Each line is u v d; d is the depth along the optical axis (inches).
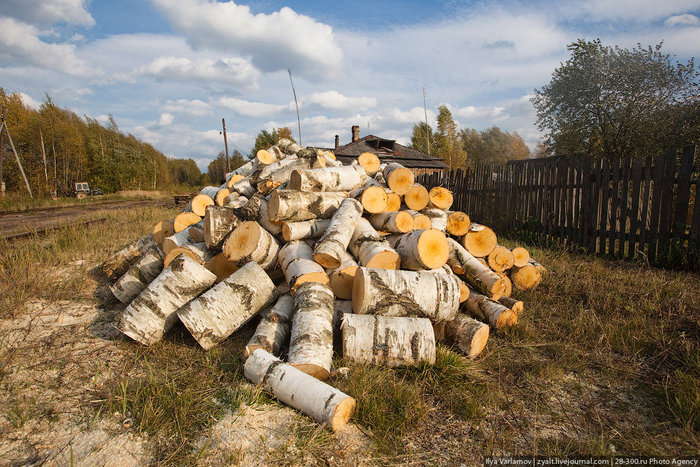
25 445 100.4
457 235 218.7
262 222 208.2
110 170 1565.0
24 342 158.2
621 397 121.6
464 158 1642.5
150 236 247.1
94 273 250.8
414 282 152.4
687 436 102.4
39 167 1248.2
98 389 126.2
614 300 186.4
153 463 94.3
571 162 302.5
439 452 99.3
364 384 123.3
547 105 613.3
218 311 151.0
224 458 95.0
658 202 243.8
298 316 142.6
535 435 104.2
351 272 170.1
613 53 552.4
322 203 197.2
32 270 233.3
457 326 153.9
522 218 354.6
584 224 291.0
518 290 214.5
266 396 120.3
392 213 202.4
